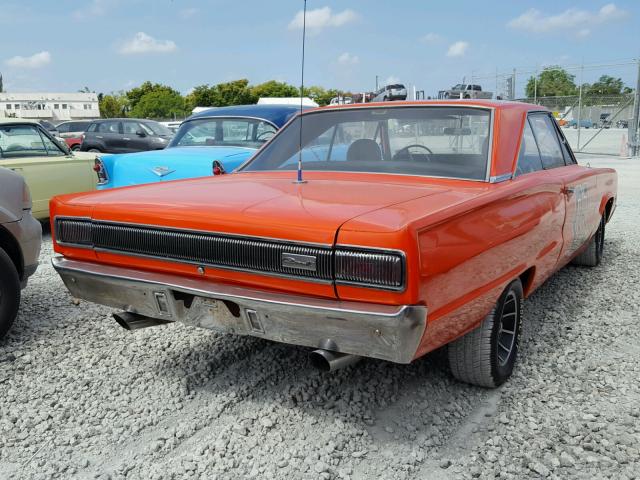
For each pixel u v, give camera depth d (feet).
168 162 19.85
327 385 11.21
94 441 9.48
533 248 11.48
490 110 11.78
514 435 9.52
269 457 8.97
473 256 9.12
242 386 11.26
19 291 13.34
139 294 10.06
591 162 59.21
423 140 11.94
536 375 11.63
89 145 61.82
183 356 12.64
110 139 60.85
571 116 83.92
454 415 10.15
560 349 12.88
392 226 7.83
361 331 8.11
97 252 10.41
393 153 12.22
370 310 7.89
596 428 9.64
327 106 13.57
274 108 24.07
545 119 14.80
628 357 12.48
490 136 11.44
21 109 350.43
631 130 65.72
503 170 11.16
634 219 28.50
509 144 11.62
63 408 10.49
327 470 8.64
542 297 16.51
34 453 9.16
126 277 9.96
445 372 11.69
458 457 8.97
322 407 10.43
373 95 27.58
